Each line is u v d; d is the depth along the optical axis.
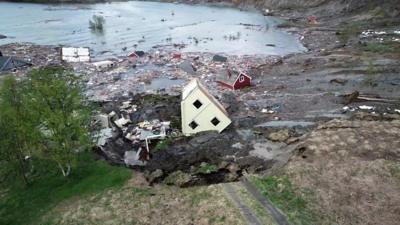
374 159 26.17
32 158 28.23
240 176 26.19
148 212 22.95
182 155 29.80
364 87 44.84
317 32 80.12
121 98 43.72
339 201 22.39
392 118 34.50
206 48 71.44
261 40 77.81
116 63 60.09
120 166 28.77
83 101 30.45
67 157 26.11
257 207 21.94
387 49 59.50
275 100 42.34
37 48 69.44
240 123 35.72
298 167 25.70
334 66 53.66
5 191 27.02
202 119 33.62
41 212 24.22
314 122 35.69
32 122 24.62
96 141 30.06
